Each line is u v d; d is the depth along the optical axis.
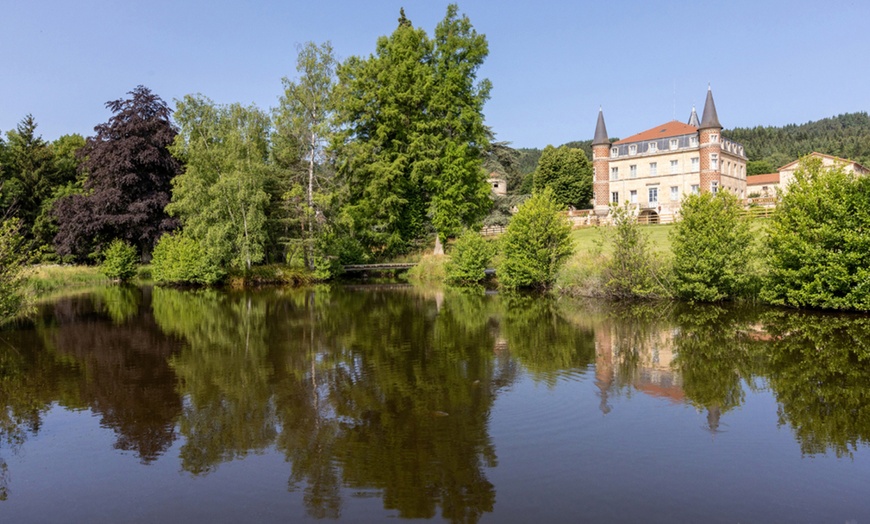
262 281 33.50
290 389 9.63
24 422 8.24
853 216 16.00
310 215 33.09
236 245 31.91
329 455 6.74
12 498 5.84
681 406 8.35
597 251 23.89
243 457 6.77
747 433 7.21
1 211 47.16
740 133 148.88
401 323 16.84
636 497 5.53
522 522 5.08
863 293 15.62
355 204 37.53
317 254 34.69
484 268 31.83
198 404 8.90
